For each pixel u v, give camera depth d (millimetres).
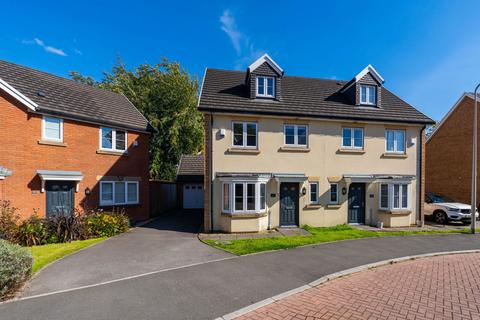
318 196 13555
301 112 13312
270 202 12977
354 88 14875
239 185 12117
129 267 7363
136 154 16516
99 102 16406
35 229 10062
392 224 13672
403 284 6312
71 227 10609
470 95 18922
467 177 19109
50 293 5715
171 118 28703
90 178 14289
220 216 12422
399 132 14773
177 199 23281
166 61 30594
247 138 13078
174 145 28781
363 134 14242
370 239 10867
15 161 11844
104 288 5980
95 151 14539
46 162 12727
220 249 9203
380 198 14102
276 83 13836
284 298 5516
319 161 13625
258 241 10320
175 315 4824
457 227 14102
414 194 14516
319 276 6715
